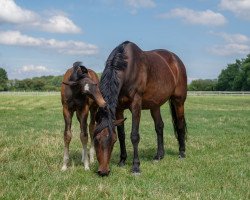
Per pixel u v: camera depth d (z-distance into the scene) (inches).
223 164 346.0
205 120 787.4
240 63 4817.9
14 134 522.3
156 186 263.1
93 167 322.3
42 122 717.3
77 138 489.4
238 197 240.7
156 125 381.1
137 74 319.9
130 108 323.9
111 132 279.1
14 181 266.2
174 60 400.5
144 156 395.2
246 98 2071.9
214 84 4877.0
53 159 344.2
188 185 267.0
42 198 228.7
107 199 231.3
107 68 301.7
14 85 4717.0
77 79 290.2
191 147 448.8
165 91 365.4
